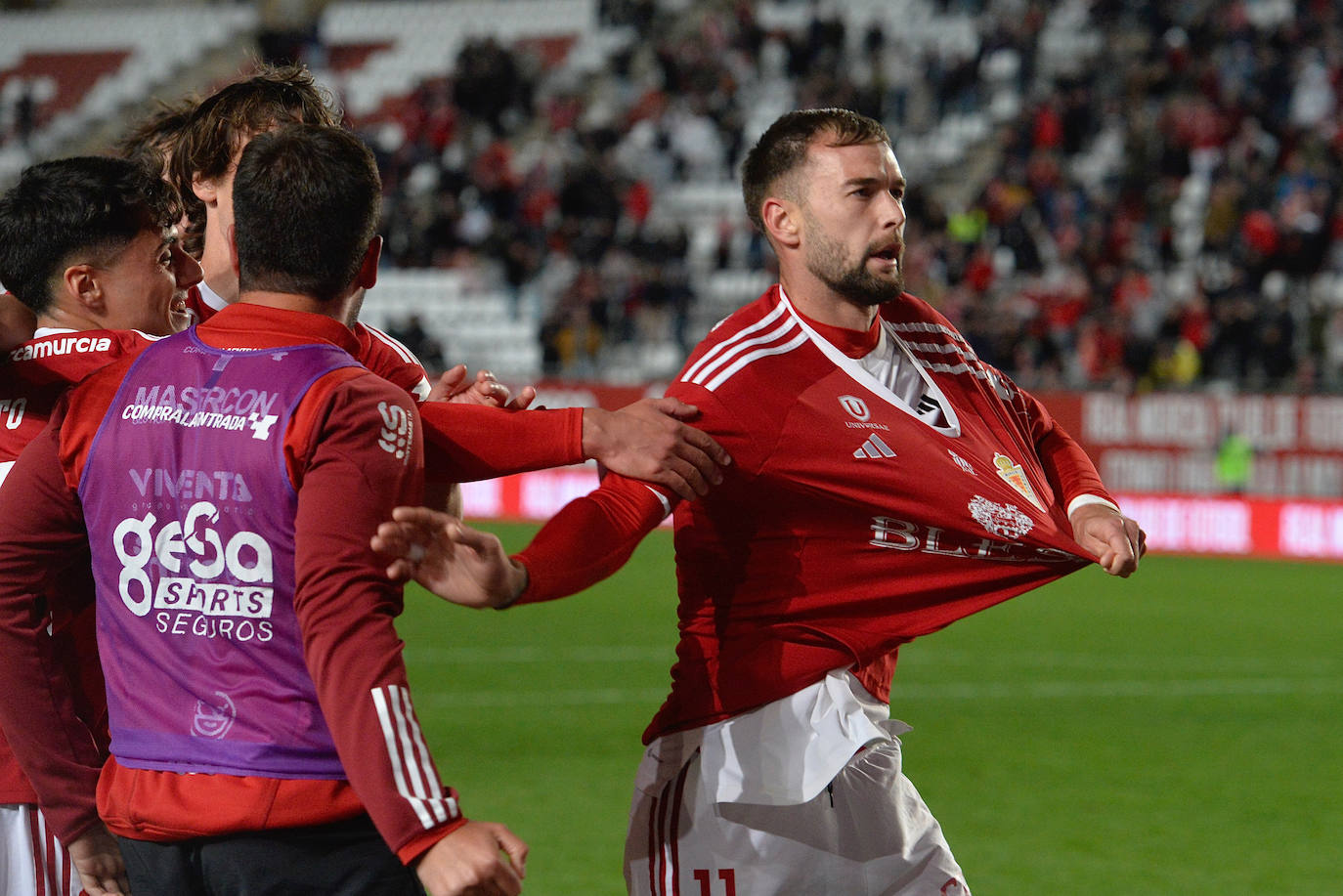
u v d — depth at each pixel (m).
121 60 108.00
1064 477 11.35
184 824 8.00
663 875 10.34
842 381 10.12
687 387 9.89
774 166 10.35
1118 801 23.77
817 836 10.12
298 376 8.07
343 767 7.86
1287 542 58.81
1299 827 22.31
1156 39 83.88
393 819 7.35
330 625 7.57
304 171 8.29
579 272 76.06
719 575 10.23
